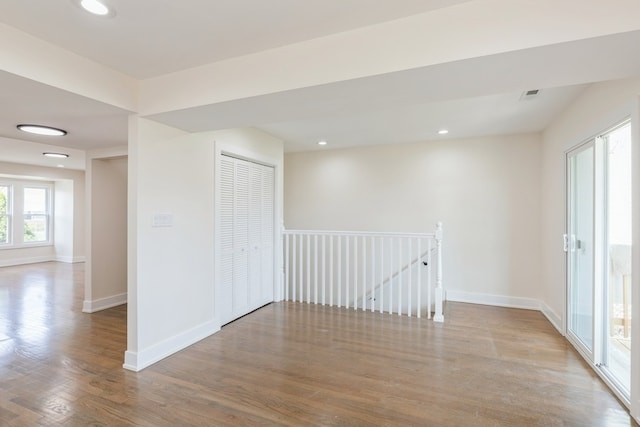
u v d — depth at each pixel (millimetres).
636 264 2145
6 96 2414
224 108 2643
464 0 1792
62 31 2057
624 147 2676
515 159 4797
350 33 2084
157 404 2324
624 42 1652
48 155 5688
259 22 1972
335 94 2352
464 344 3381
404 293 5254
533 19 1707
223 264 3945
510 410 2256
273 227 5000
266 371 2807
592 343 2859
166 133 3100
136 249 2834
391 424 2111
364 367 2879
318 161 6082
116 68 2602
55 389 2520
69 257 8867
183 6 1796
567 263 3518
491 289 4906
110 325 3973
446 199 5180
